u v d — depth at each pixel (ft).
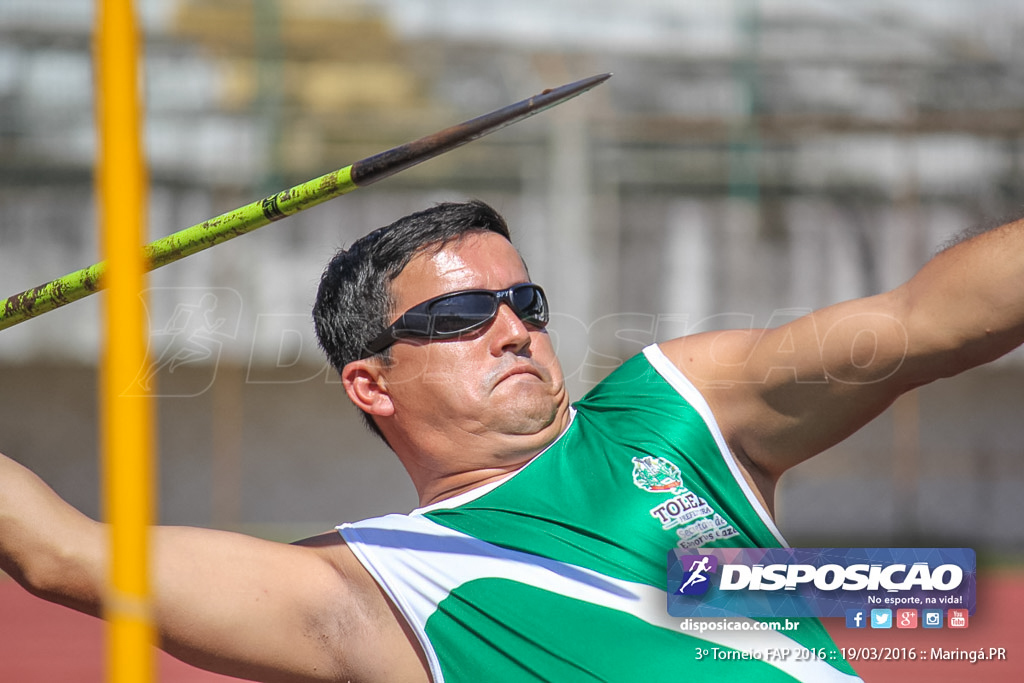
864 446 102.68
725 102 106.52
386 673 21.43
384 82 106.83
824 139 105.81
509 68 107.34
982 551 98.78
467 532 21.97
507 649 20.77
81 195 106.01
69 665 68.64
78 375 107.04
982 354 19.03
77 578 20.38
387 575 21.54
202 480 102.78
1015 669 63.67
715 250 105.40
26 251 104.83
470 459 24.08
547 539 21.66
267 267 97.66
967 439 107.34
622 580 21.26
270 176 105.60
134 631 13.64
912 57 106.42
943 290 19.01
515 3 106.73
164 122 104.78
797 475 102.17
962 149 106.32
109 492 13.82
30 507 20.71
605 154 106.11
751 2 106.42
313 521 103.81
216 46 105.91
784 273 105.09
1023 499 104.17
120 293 13.91
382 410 25.32
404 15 106.83
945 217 106.01
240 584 20.88
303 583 21.44
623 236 105.40
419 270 24.44
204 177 105.09
